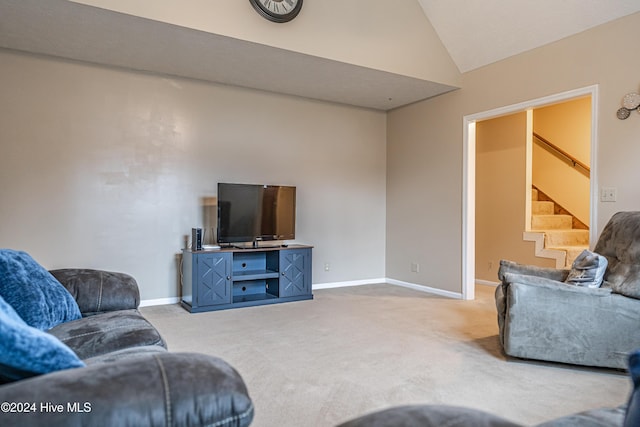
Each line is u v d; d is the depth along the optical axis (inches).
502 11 155.5
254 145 195.0
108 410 33.1
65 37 136.9
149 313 159.5
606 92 136.1
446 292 195.6
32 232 151.4
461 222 189.2
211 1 132.5
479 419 32.5
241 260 189.8
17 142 149.1
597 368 105.3
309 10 150.6
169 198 175.9
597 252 116.4
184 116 178.4
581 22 140.9
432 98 204.2
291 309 167.5
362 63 161.8
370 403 85.1
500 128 220.2
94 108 161.3
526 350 106.4
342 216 221.0
